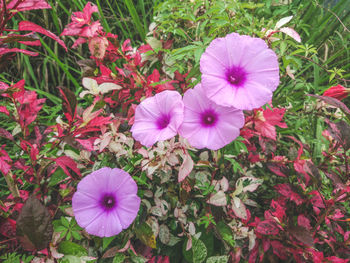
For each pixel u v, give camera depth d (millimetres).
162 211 336
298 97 548
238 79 273
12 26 622
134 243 343
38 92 581
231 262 350
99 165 342
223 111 280
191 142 284
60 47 665
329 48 667
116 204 290
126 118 365
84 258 289
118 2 713
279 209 325
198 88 284
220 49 268
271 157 385
